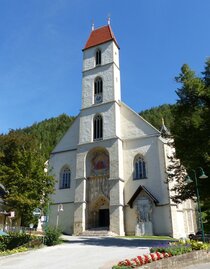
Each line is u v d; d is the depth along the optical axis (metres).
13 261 20.95
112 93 51.69
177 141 30.48
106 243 30.64
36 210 33.91
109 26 59.16
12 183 33.94
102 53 56.25
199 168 28.39
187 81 30.84
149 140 47.31
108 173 47.91
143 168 46.53
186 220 44.84
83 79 56.03
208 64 31.67
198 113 29.59
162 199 43.31
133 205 44.69
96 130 51.03
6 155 52.62
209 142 27.50
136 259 15.91
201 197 29.36
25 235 30.16
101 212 47.84
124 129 50.00
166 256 17.45
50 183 35.88
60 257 21.70
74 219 46.41
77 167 49.62
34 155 36.94
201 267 17.78
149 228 42.28
